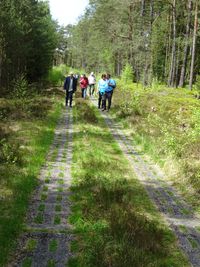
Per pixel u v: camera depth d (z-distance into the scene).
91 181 7.92
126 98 24.30
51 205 6.77
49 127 14.28
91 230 5.70
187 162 9.66
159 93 29.56
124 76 46.56
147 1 48.66
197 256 5.35
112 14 53.53
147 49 45.16
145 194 7.80
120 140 13.20
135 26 48.38
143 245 5.28
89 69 97.25
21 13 37.59
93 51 80.06
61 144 11.76
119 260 4.82
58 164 9.49
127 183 8.34
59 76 58.44
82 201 6.90
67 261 4.95
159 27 52.47
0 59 33.06
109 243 5.25
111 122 17.02
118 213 6.23
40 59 44.28
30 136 12.03
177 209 7.13
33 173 8.38
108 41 59.31
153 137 12.98
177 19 51.00
